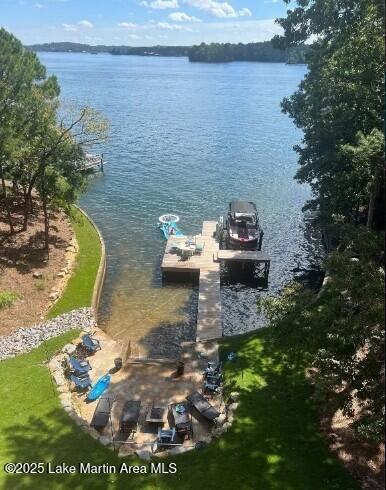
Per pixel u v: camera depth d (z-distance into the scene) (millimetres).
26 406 21281
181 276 39719
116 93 160875
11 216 42875
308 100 39906
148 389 23297
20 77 34438
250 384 22906
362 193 32938
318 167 37250
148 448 19500
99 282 35812
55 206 41406
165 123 107312
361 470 17453
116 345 27125
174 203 56781
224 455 18438
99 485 17078
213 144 87812
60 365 24500
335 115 34750
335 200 34156
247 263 42344
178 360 25844
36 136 35719
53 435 19562
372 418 15164
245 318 34594
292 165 74250
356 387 15992
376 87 30641
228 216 48219
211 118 115438
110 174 67938
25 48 38375
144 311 34344
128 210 54188
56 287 33406
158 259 42500
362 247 17500
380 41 27750
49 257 37312
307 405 21109
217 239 45531
